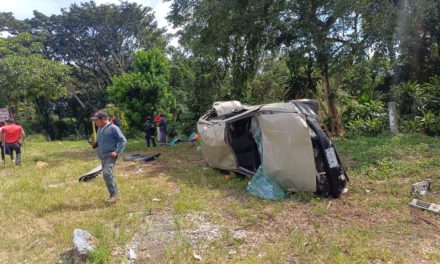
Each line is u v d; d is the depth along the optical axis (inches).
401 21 435.2
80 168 398.9
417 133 434.9
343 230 181.0
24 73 795.4
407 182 251.3
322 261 151.5
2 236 197.2
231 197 249.4
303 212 211.3
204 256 162.4
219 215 215.0
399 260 147.4
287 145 239.9
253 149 295.7
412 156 320.2
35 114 1387.8
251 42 566.9
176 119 941.2
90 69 1603.1
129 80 870.4
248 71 645.9
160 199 255.3
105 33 1533.0
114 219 218.4
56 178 346.6
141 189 282.7
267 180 248.8
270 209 220.1
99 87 1562.5
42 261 167.6
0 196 275.0
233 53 617.3
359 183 259.4
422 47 517.0
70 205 250.4
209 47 592.4
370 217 197.5
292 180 239.3
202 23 588.1
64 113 1552.7
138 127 892.0
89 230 197.5
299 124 236.8
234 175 305.7
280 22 509.4
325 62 506.3
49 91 896.9
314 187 230.5
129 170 381.7
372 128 476.7
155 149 542.3
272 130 249.8
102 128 252.4
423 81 539.2
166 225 203.0
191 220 207.8
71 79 1369.3
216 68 757.3
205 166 370.0
